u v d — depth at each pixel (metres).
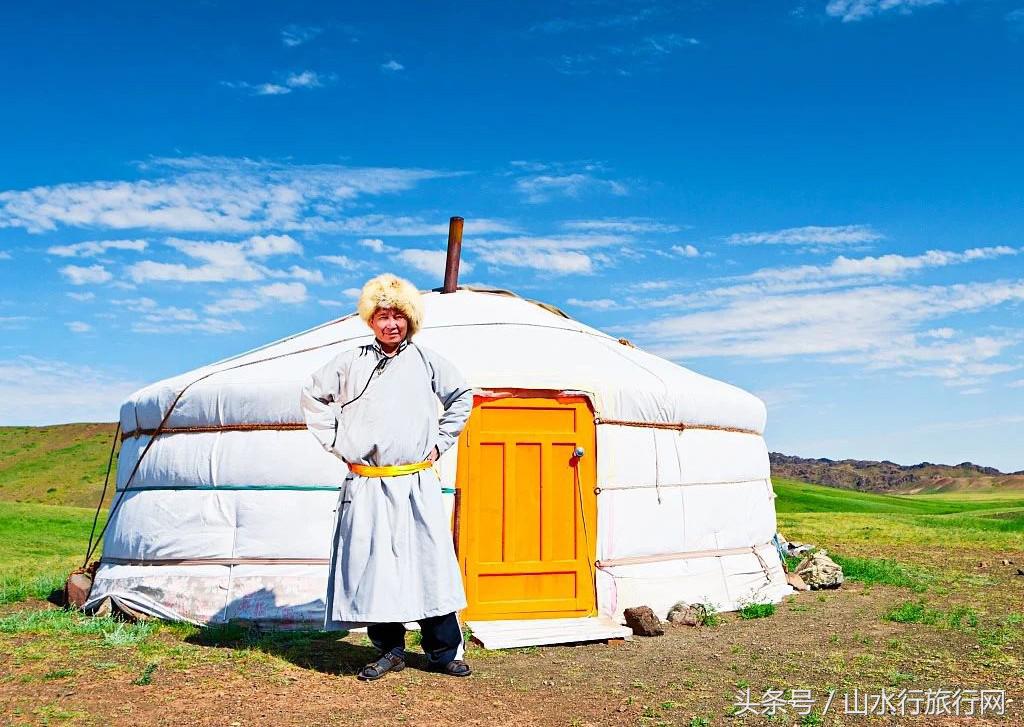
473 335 7.77
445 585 5.00
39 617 6.81
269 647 5.83
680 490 7.84
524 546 6.98
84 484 27.19
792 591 8.95
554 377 7.12
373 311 5.09
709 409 8.20
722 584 7.95
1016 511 23.73
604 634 6.50
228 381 7.09
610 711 4.69
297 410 6.88
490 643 6.20
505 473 6.98
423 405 5.10
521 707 4.71
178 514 7.08
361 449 4.98
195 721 4.21
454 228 9.74
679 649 6.25
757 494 9.07
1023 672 5.61
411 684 5.01
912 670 5.65
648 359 8.82
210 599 6.76
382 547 4.91
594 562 7.12
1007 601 8.45
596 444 7.23
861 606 8.13
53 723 4.12
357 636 6.30
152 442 7.48
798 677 5.45
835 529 16.94
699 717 4.60
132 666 5.20
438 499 5.11
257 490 6.94
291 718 4.31
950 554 12.65
